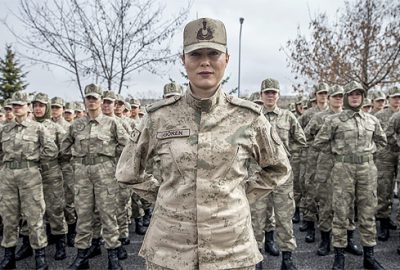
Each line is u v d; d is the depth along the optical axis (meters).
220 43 1.87
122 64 8.69
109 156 4.81
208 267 1.81
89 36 8.41
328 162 5.52
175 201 1.88
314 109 7.57
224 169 1.87
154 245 1.94
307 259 5.07
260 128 2.01
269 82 4.98
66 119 8.08
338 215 4.59
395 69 12.03
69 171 5.96
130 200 5.95
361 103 4.72
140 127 2.06
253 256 1.92
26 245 5.29
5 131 4.82
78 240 4.73
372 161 4.64
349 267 4.71
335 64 12.62
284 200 4.56
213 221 1.83
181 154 1.87
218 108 1.95
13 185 4.69
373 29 12.16
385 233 5.89
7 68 28.44
